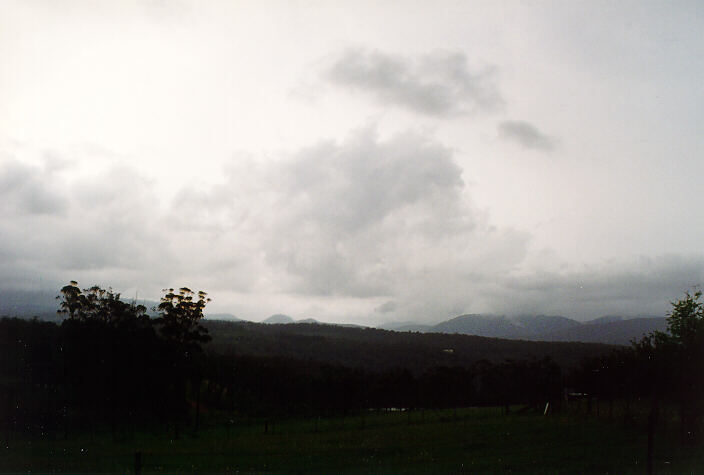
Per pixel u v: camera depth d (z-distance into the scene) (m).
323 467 33.62
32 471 32.91
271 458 38.47
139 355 68.06
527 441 44.16
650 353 48.66
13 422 61.03
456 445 43.84
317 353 173.75
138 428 68.75
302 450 43.16
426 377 117.31
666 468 29.31
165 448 47.06
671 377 40.59
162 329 73.44
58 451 45.19
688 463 30.83
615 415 62.44
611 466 30.38
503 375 115.69
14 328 75.50
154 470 32.94
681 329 43.75
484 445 43.12
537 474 28.86
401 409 119.19
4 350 71.19
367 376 119.75
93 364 66.38
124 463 36.38
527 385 99.88
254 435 62.53
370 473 30.64
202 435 64.12
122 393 68.50
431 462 34.91
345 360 165.25
